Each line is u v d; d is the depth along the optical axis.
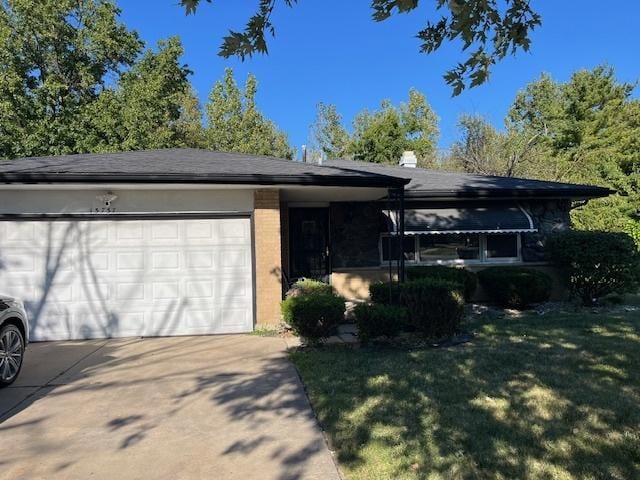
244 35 3.56
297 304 8.38
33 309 9.58
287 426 5.07
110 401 5.93
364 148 38.84
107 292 9.77
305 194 11.98
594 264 12.07
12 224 9.58
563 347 7.88
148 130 26.09
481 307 12.51
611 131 29.95
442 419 5.05
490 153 29.00
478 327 9.73
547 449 4.37
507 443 4.49
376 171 16.06
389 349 8.14
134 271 9.87
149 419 5.34
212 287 10.07
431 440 4.57
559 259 12.66
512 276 12.04
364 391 5.96
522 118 37.16
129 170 9.27
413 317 8.59
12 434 4.98
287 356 7.93
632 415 5.02
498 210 13.52
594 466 4.04
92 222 9.76
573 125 30.89
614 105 30.94
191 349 8.60
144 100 26.33
